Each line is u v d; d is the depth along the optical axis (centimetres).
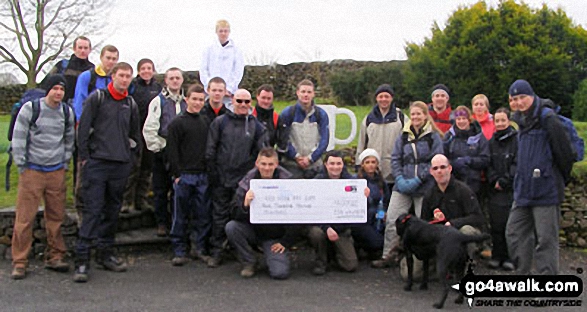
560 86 1206
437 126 779
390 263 690
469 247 616
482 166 682
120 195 643
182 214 678
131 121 642
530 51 1182
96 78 697
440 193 628
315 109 734
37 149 612
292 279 633
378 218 695
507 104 1183
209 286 600
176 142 662
